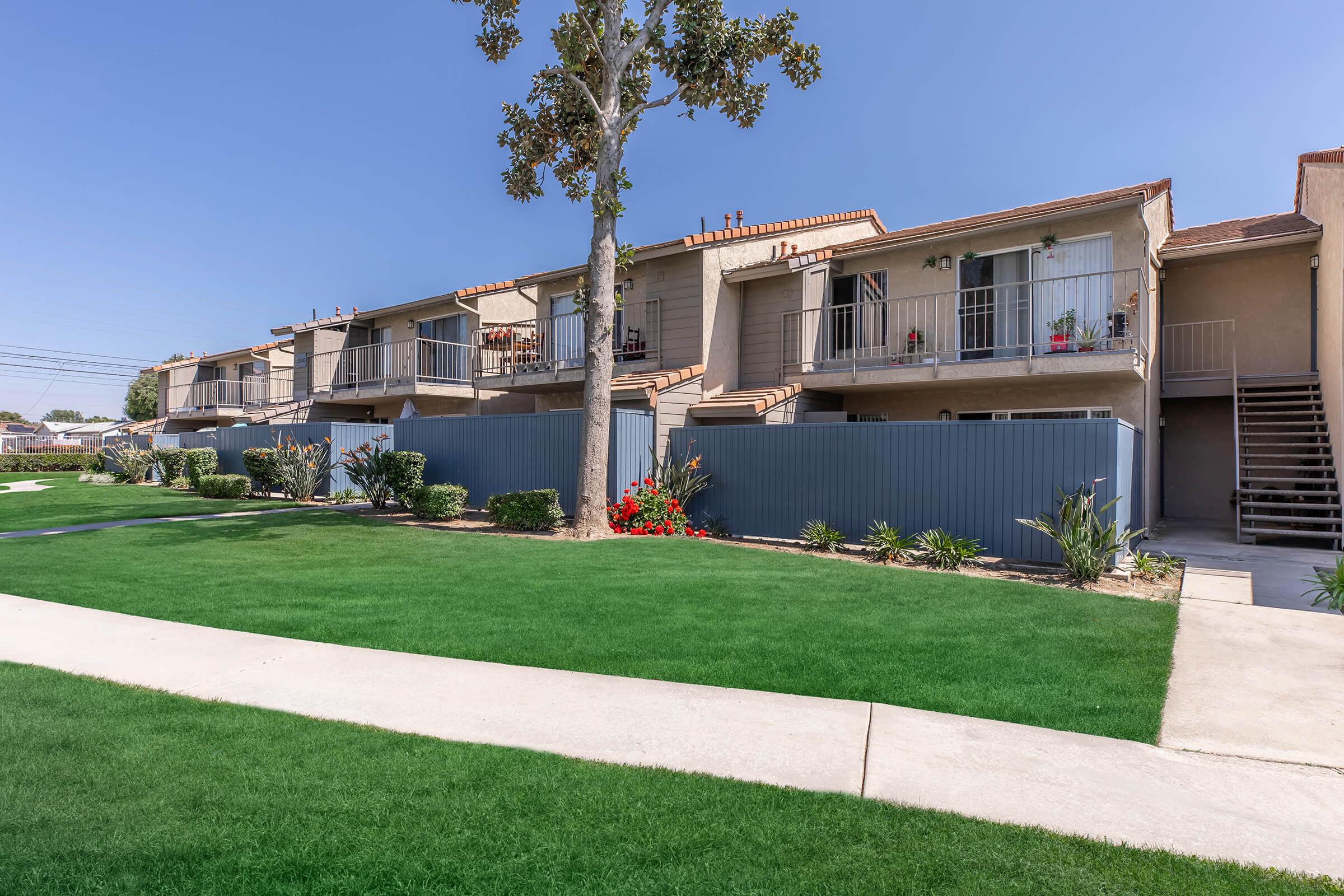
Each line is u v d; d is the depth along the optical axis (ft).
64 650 18.12
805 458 38.45
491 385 62.90
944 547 30.83
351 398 77.36
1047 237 42.91
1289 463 46.57
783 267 48.78
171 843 9.11
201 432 78.23
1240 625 21.39
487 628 20.16
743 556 32.27
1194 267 50.14
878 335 49.75
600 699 14.69
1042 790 10.87
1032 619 21.34
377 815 9.87
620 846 9.15
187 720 13.42
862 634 19.57
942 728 13.23
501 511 41.68
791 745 12.41
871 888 8.30
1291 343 46.91
